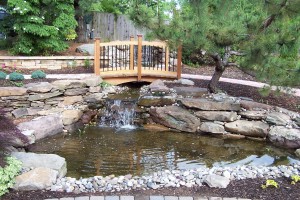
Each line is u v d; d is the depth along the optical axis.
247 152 6.02
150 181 4.09
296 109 7.15
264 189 3.84
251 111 7.00
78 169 5.05
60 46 11.18
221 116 6.96
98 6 15.33
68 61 10.15
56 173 4.17
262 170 4.50
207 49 6.62
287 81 6.31
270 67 6.34
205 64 12.05
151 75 9.38
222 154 5.88
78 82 7.77
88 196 3.63
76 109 7.49
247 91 8.34
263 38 5.91
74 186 3.99
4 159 3.99
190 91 7.92
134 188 3.94
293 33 5.68
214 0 4.67
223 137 6.79
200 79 9.52
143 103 7.54
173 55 10.02
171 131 7.08
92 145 6.17
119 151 5.88
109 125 7.52
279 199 3.60
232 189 3.86
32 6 10.16
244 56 7.10
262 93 6.68
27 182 3.88
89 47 12.05
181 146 6.24
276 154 5.95
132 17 7.50
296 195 3.69
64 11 11.09
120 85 9.42
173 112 7.16
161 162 5.42
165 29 7.02
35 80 8.18
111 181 4.15
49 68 9.93
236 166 4.97
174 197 3.61
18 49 10.41
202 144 6.37
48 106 7.38
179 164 5.35
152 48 10.16
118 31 15.34
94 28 14.84
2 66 9.30
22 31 10.21
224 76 10.23
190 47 7.08
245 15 6.33
